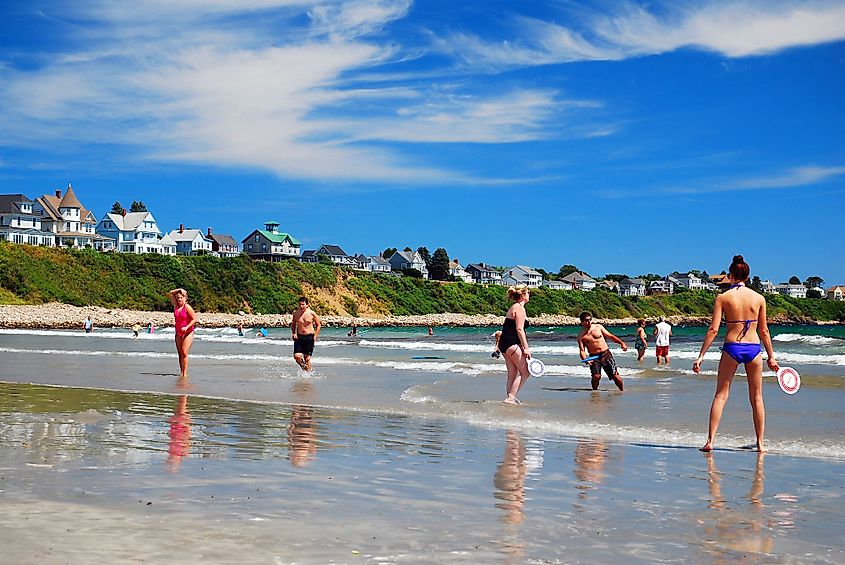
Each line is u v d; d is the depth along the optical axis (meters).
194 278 99.31
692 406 11.90
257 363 22.28
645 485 6.25
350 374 18.67
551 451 7.97
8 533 4.52
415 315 117.88
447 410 11.48
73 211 117.88
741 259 8.29
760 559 4.28
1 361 22.75
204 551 4.23
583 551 4.39
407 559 4.18
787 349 34.50
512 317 12.29
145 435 8.74
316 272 114.50
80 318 76.38
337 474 6.61
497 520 5.07
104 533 4.56
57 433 8.73
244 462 7.12
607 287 193.12
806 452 7.91
